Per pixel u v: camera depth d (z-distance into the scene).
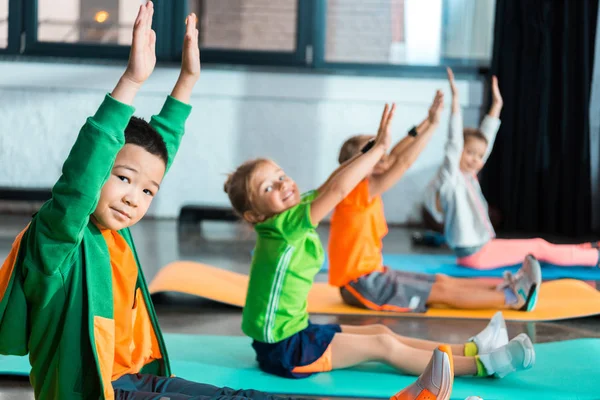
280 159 5.70
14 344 1.45
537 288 2.91
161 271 3.41
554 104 5.43
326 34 5.61
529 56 5.43
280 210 2.19
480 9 5.59
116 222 1.47
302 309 2.20
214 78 5.57
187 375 2.15
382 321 2.85
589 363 2.26
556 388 2.04
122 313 1.59
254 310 2.18
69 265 1.42
